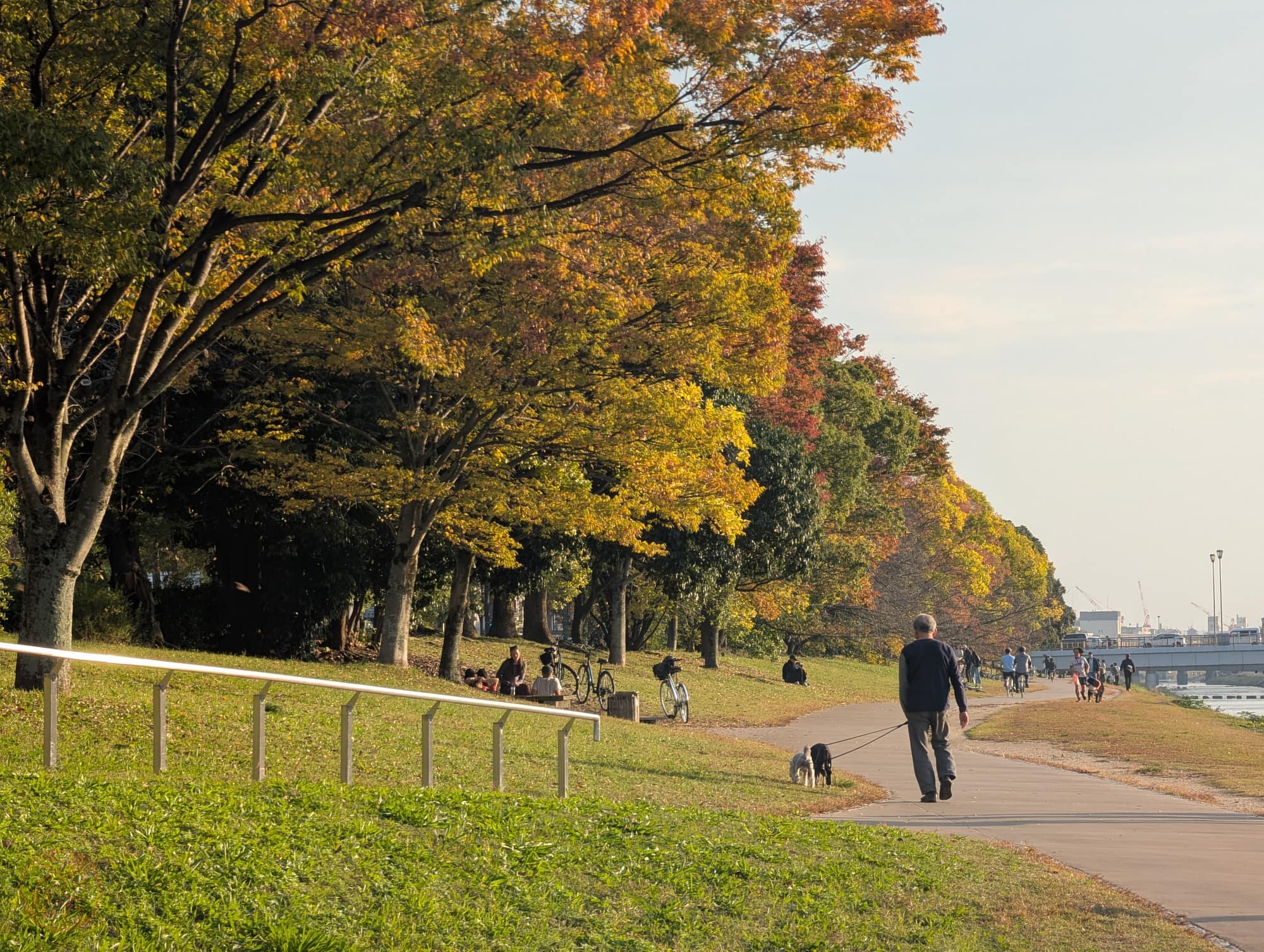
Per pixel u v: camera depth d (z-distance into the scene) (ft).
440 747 51.29
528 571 116.57
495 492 87.10
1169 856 34.94
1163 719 107.76
